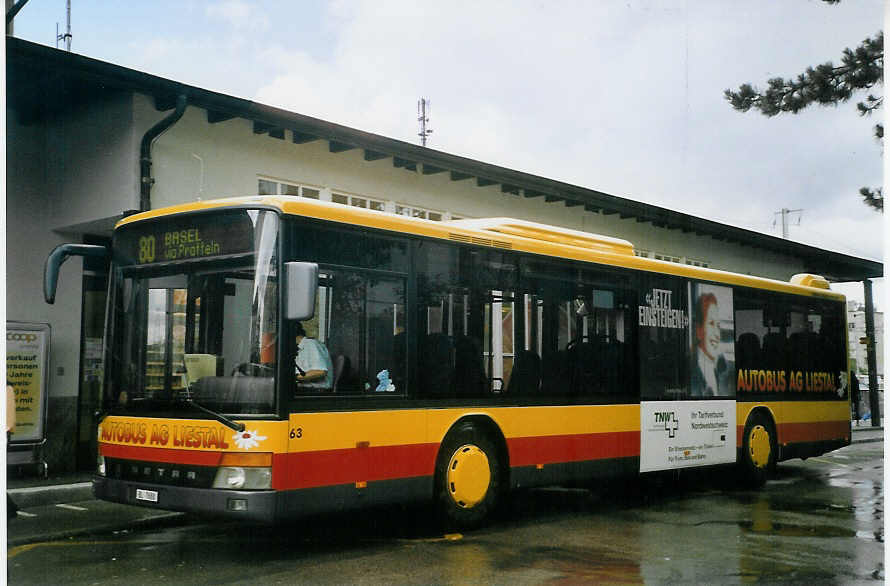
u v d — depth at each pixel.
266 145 13.52
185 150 12.46
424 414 8.39
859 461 17.45
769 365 13.20
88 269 13.15
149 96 11.99
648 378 11.07
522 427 9.38
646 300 11.22
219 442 7.13
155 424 7.53
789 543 8.28
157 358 7.72
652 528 9.12
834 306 14.78
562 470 9.80
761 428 12.88
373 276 8.08
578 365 10.16
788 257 26.88
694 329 11.89
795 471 15.35
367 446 7.82
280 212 7.38
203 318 7.55
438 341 8.62
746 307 12.90
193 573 6.94
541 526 9.23
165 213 7.95
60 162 12.53
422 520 9.51
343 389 7.69
